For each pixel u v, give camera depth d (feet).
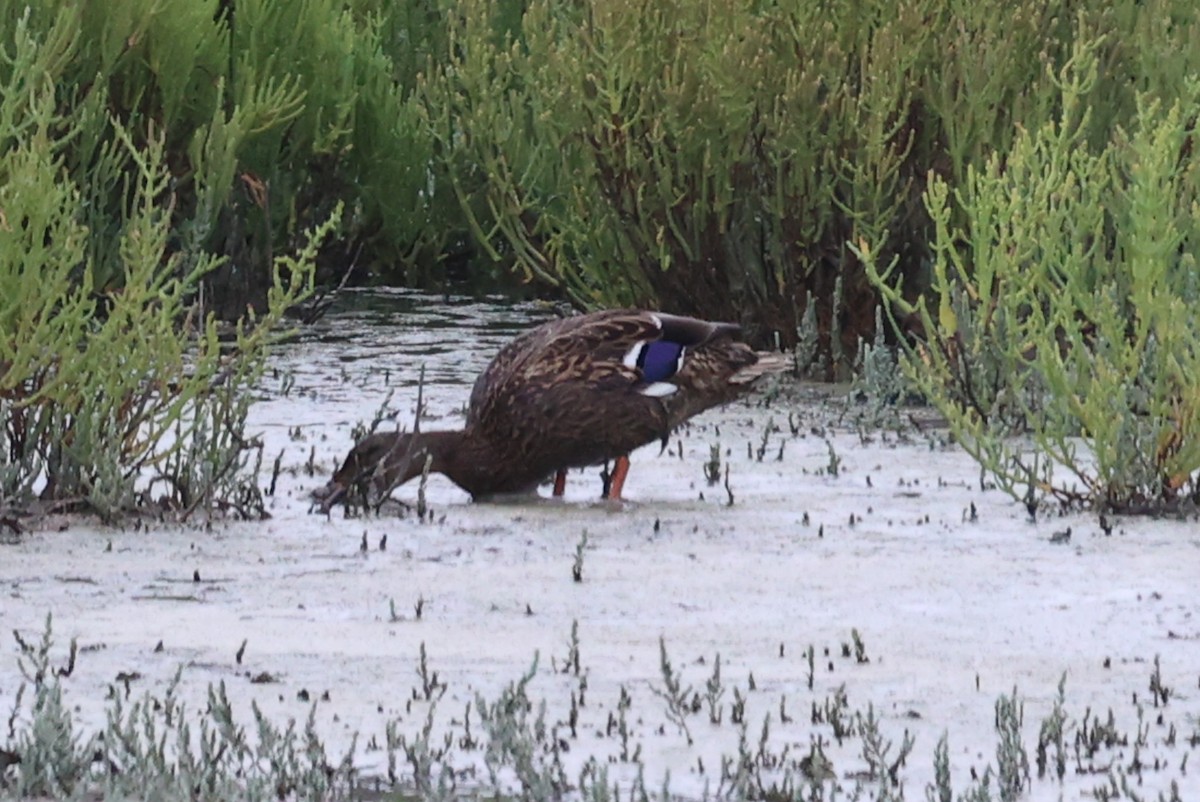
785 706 27.61
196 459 41.45
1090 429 42.86
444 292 84.84
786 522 40.70
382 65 84.38
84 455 40.42
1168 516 41.75
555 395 42.11
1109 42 60.39
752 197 63.77
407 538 38.70
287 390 58.03
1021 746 25.13
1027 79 59.82
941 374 46.93
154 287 41.32
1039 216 45.06
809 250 62.90
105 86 66.59
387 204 84.43
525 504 42.65
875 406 53.83
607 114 63.52
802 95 60.29
